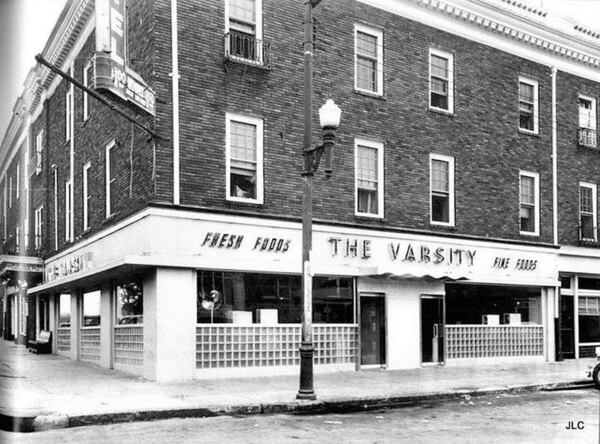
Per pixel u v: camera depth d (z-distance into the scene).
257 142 17.66
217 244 16.50
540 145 24.16
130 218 16.89
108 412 10.78
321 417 11.64
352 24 19.61
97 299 20.53
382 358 19.45
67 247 23.78
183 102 16.36
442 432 9.91
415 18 21.00
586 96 26.03
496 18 22.59
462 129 21.91
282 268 17.55
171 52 16.27
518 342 22.58
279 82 18.08
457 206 21.50
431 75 21.45
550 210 24.19
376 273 18.80
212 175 16.67
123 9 14.18
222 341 16.52
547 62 24.61
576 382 16.98
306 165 13.62
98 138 20.78
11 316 26.02
